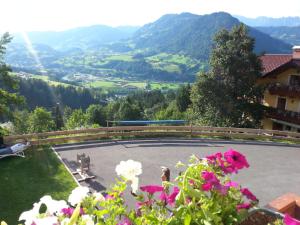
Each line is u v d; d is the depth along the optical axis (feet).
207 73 88.63
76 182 39.24
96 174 42.09
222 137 67.21
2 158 46.52
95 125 75.87
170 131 64.90
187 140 62.80
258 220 11.50
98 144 55.88
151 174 43.16
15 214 31.22
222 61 85.10
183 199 8.84
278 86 88.79
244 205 9.95
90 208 8.16
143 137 62.23
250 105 88.28
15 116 58.59
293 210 16.22
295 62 84.58
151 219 8.43
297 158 56.08
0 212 31.42
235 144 62.95
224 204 9.31
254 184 42.39
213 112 86.22
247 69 85.71
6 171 41.88
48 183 38.68
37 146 52.44
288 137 69.31
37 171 42.32
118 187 8.73
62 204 8.18
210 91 84.94
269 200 37.99
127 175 8.79
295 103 88.48
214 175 9.37
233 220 9.27
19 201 33.86
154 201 9.37
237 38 87.81
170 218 8.56
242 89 85.76
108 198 8.54
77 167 44.21
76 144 54.90
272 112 90.79
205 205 8.86
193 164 9.71
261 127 92.68
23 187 37.24
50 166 44.32
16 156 47.57
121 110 204.85
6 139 50.80
